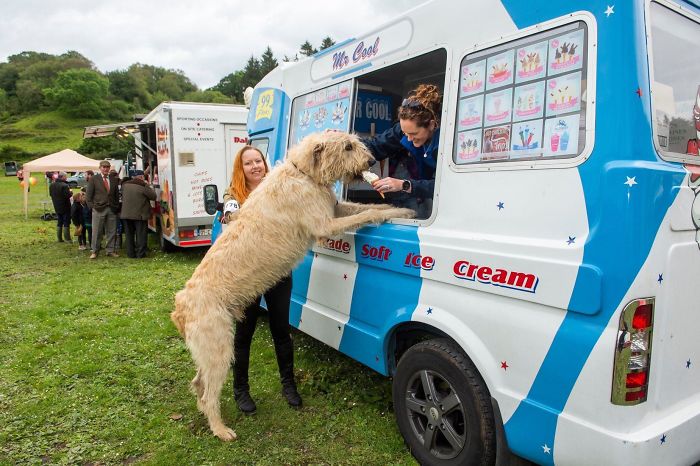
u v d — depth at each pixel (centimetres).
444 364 261
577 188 203
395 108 445
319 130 400
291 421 350
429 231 274
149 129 1262
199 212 958
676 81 215
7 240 1316
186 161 938
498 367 233
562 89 212
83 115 11700
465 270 247
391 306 300
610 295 191
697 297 213
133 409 379
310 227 317
